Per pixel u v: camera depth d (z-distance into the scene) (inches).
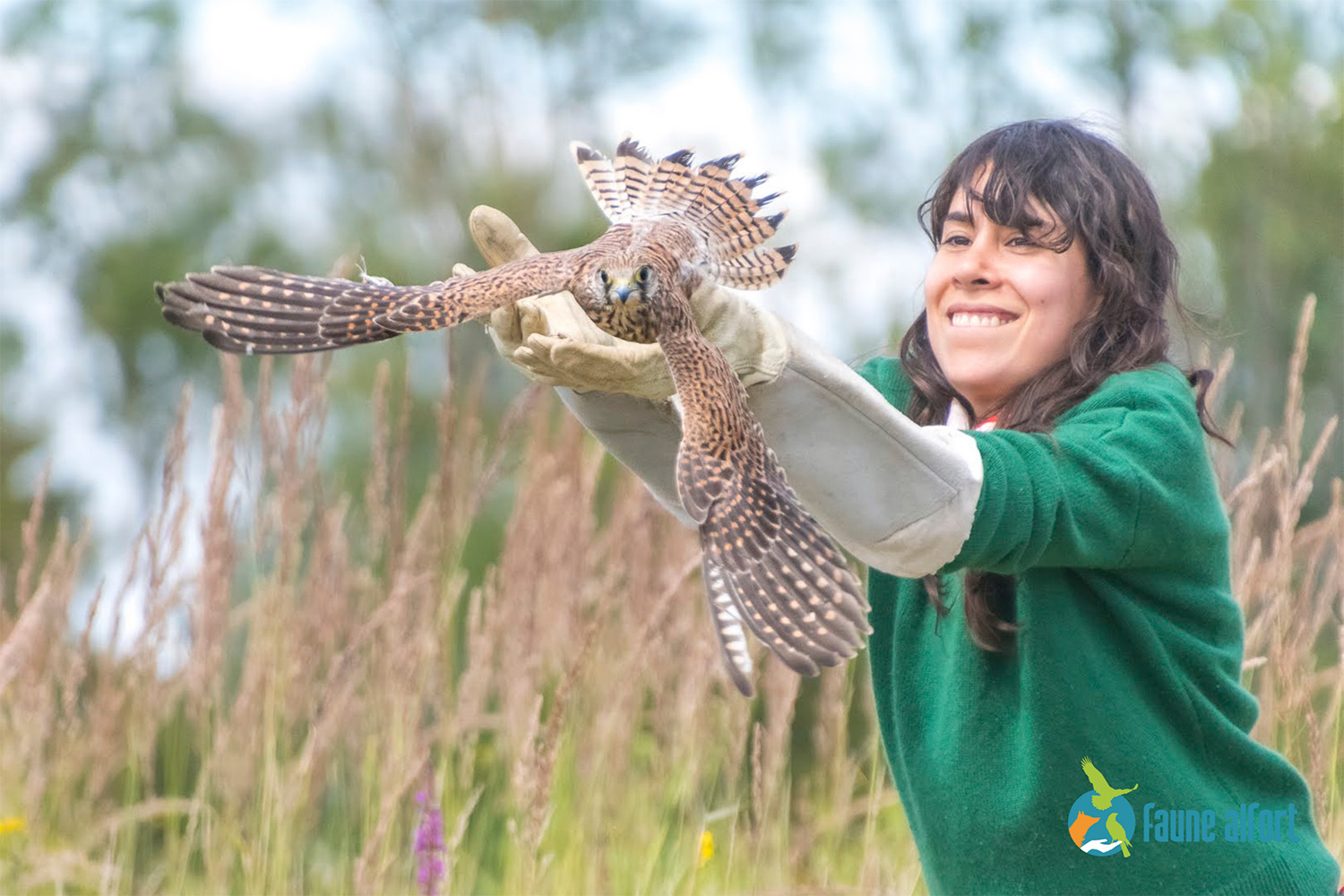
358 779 434.6
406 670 412.8
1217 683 268.5
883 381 316.2
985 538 239.9
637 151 295.9
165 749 457.1
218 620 419.2
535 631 427.8
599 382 241.0
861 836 441.4
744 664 218.5
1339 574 386.9
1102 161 281.6
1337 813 377.1
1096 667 262.2
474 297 236.2
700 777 430.0
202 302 235.0
